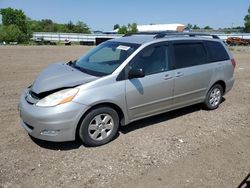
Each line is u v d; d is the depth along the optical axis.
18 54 21.41
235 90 9.36
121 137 5.34
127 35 6.68
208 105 6.88
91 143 4.88
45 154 4.65
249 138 5.56
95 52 6.00
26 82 9.97
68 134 4.62
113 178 4.08
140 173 4.22
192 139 5.38
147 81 5.37
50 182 3.95
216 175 4.26
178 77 5.88
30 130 4.72
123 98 5.07
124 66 5.12
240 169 4.44
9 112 6.50
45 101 4.55
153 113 5.70
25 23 80.06
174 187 3.94
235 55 25.72
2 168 4.23
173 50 5.90
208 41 6.73
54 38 63.94
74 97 4.56
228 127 6.04
